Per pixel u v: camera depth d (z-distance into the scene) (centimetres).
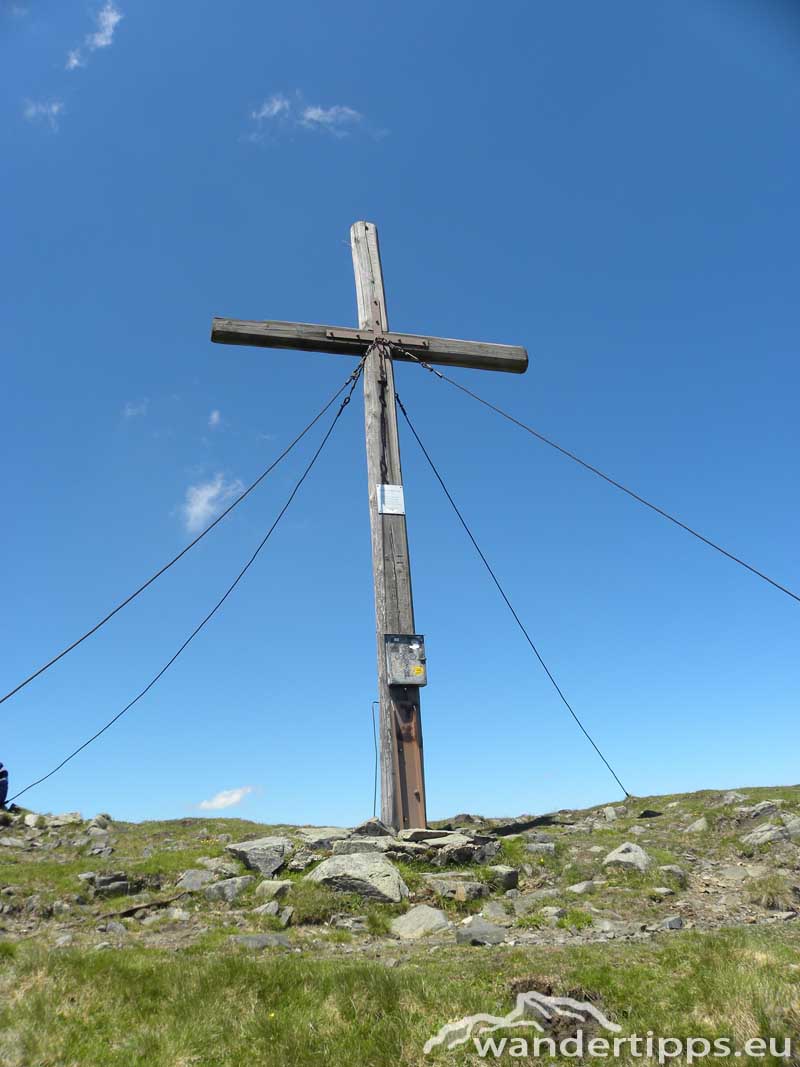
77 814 1588
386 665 1441
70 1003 604
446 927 917
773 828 1243
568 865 1152
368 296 1731
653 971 646
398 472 1598
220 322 1603
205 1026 579
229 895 1006
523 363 1805
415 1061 541
